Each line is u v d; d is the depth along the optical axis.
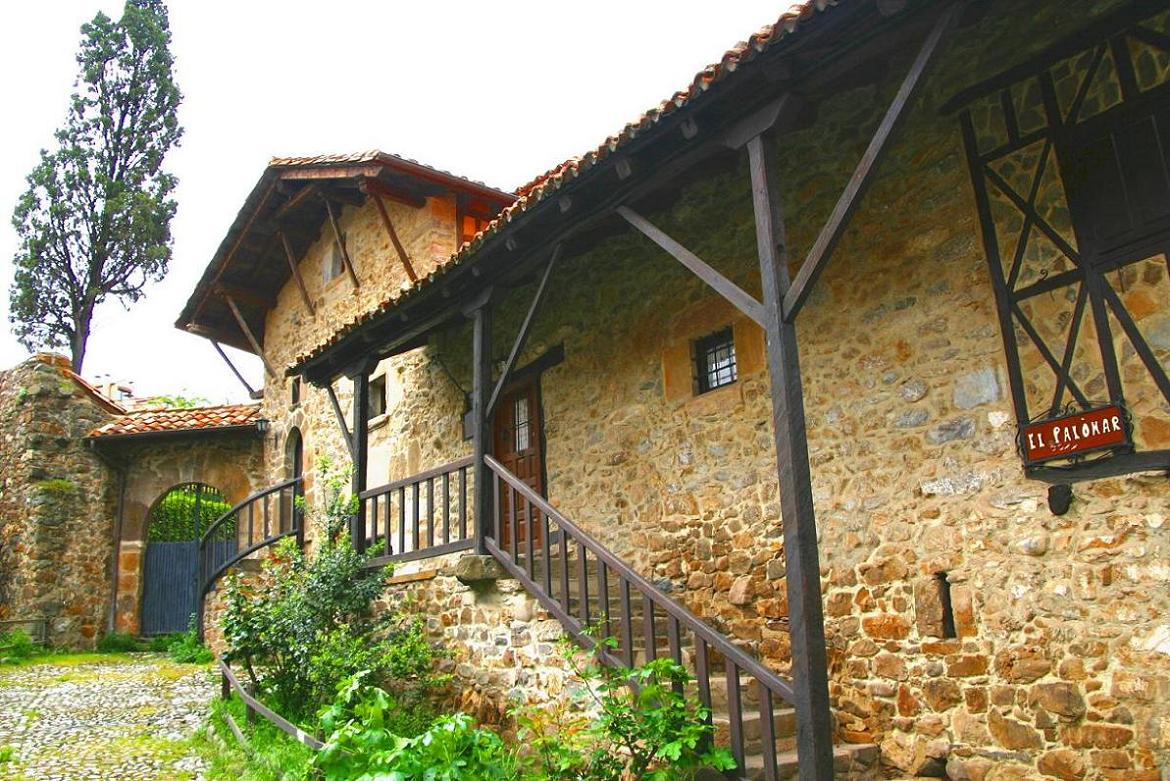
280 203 11.15
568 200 5.23
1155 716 3.84
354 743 3.63
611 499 6.96
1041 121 4.61
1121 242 4.21
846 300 5.48
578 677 4.61
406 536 9.48
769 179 4.23
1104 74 4.38
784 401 3.89
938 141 5.09
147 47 16.64
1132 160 4.22
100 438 12.34
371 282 10.63
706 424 6.27
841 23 3.88
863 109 5.50
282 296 13.03
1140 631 3.94
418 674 6.40
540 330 8.02
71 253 15.85
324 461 8.45
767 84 4.22
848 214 3.89
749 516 5.83
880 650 4.93
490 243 5.96
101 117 16.20
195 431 12.74
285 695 6.47
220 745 5.59
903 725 4.75
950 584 4.68
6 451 12.48
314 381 8.73
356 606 6.86
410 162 9.05
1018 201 4.65
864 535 5.12
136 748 5.72
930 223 5.07
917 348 5.05
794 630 3.73
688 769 3.88
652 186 4.99
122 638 11.84
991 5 4.13
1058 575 4.25
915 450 4.96
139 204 15.81
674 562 6.33
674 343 6.63
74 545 12.07
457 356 9.05
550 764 4.22
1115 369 4.17
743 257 6.18
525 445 8.12
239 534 12.47
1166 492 3.94
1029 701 4.25
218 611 10.48
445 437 9.07
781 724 4.57
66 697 7.66
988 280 4.76
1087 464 4.21
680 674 4.06
